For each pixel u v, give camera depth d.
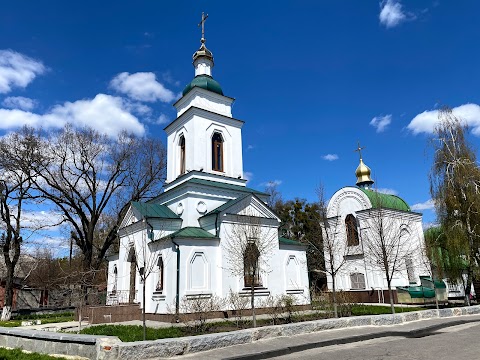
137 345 9.42
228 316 20.20
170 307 19.48
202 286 20.42
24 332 12.05
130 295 24.20
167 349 9.80
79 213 35.91
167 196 26.34
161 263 21.38
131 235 25.00
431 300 27.62
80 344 10.03
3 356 10.28
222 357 9.75
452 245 24.92
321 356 10.13
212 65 31.03
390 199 33.62
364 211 31.22
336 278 32.28
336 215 33.88
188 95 28.80
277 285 23.09
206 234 22.03
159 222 23.50
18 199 32.28
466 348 10.78
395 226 31.00
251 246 21.67
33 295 42.12
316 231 44.03
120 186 38.44
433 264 26.72
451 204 25.47
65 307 35.59
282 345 11.12
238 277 21.59
